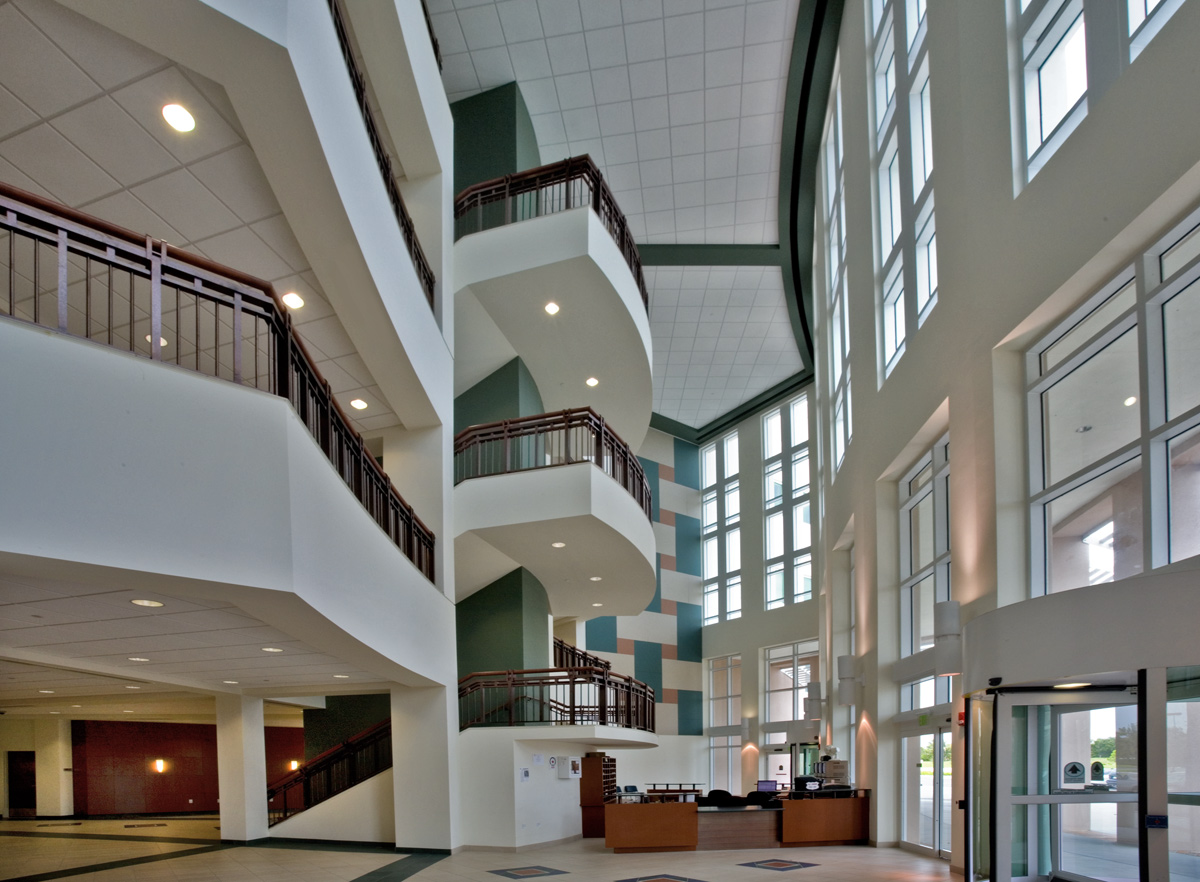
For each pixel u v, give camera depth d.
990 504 9.48
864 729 15.01
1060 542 8.88
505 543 14.60
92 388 5.28
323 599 7.23
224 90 6.68
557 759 15.02
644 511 16.08
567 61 16.14
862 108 15.89
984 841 9.09
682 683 29.91
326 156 7.38
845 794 14.73
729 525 30.94
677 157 18.59
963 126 10.57
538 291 14.20
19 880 9.95
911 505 14.48
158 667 10.59
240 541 5.98
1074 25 8.68
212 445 5.89
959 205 10.74
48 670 10.41
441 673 12.52
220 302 6.23
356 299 9.59
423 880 9.96
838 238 19.36
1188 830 5.32
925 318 12.25
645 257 21.75
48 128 7.07
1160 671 5.48
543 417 14.12
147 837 15.12
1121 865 6.69
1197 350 6.80
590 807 16.11
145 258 5.78
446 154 14.03
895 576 14.58
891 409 13.97
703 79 16.62
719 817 13.71
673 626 30.17
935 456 12.84
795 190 19.77
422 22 12.27
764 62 16.30
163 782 21.34
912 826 13.39
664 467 31.55
